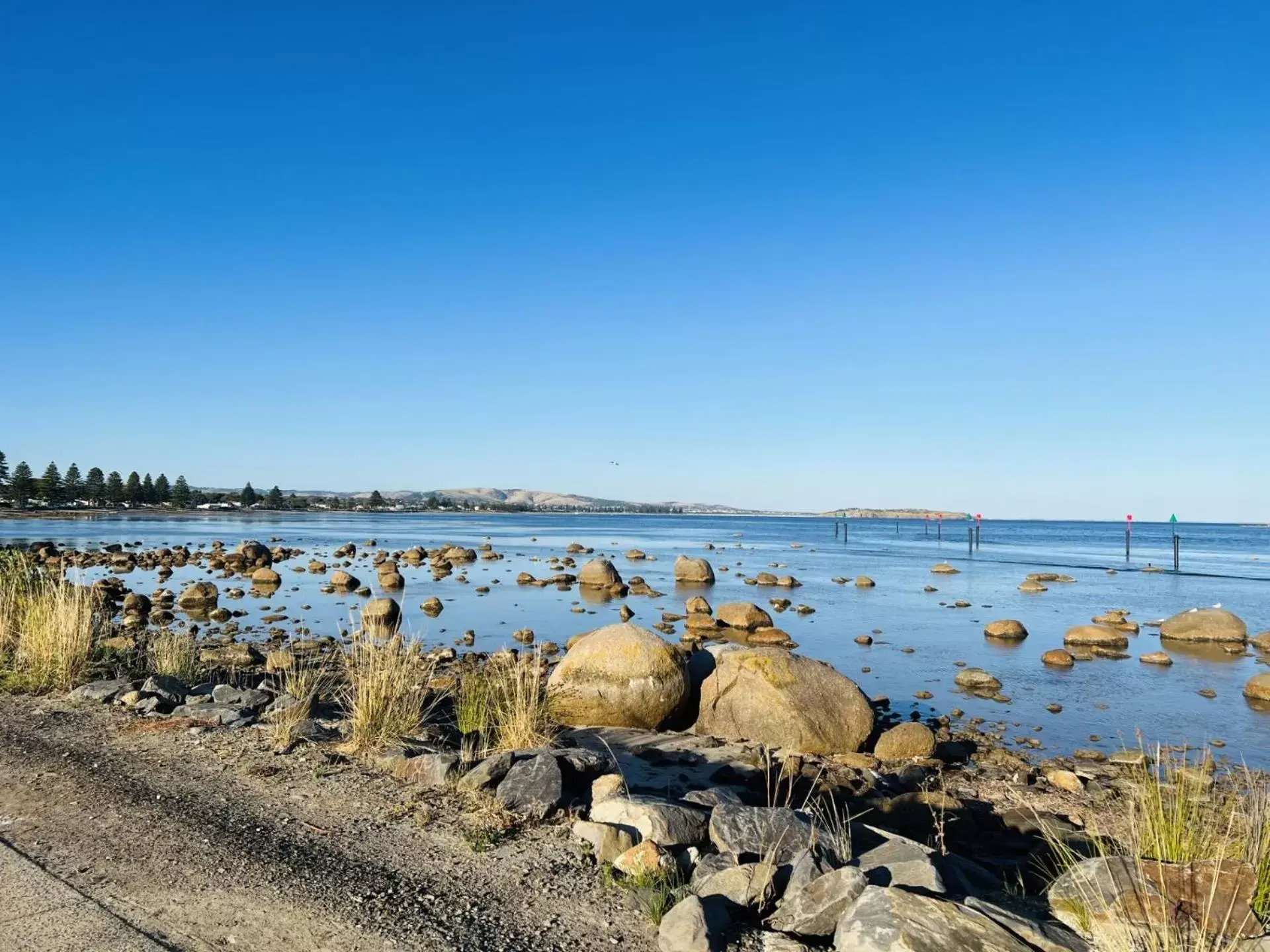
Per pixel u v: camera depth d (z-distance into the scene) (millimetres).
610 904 5285
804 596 33906
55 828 6418
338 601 30047
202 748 8602
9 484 143875
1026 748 12594
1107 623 26250
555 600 31047
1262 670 19094
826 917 4934
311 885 5457
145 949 4641
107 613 23688
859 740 11852
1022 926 4699
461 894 5367
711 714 12234
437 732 9930
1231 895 4977
